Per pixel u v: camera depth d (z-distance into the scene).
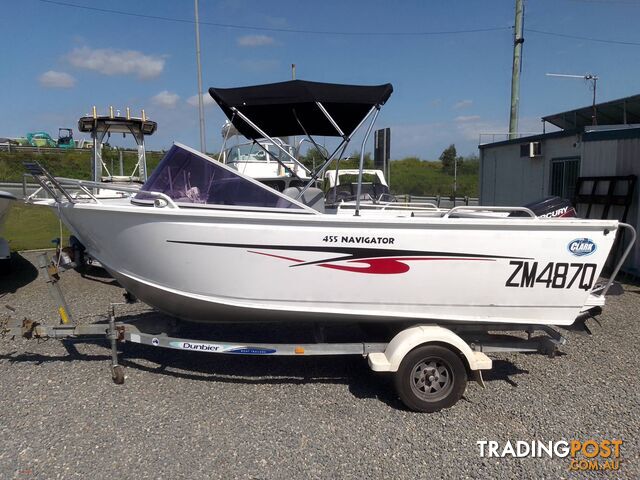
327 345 3.75
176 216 3.45
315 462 3.00
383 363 3.55
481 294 3.63
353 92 3.91
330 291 3.57
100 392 3.83
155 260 3.62
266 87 3.98
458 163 36.22
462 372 3.63
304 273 3.53
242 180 3.80
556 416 3.61
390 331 3.97
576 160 9.52
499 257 3.56
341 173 9.67
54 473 2.84
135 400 3.71
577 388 4.05
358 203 3.95
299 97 3.87
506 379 4.23
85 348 4.70
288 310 3.61
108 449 3.08
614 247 8.01
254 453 3.08
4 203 6.91
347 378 4.19
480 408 3.72
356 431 3.37
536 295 3.66
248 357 4.58
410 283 3.57
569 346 4.98
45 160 27.48
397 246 3.51
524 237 3.55
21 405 3.60
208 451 3.08
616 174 8.20
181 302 3.78
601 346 4.97
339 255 3.50
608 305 6.35
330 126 4.87
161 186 3.90
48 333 3.94
